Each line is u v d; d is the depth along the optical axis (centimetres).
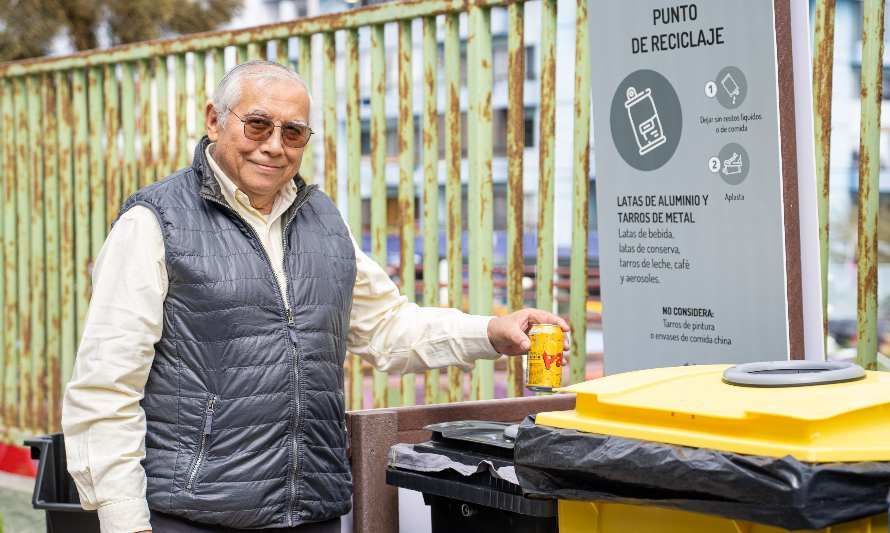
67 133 615
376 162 469
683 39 290
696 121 289
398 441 288
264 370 260
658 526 207
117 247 256
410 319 306
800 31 270
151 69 625
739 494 184
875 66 325
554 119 407
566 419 219
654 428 203
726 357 287
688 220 294
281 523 261
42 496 302
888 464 182
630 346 312
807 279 276
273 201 276
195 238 259
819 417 181
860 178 329
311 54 496
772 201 273
